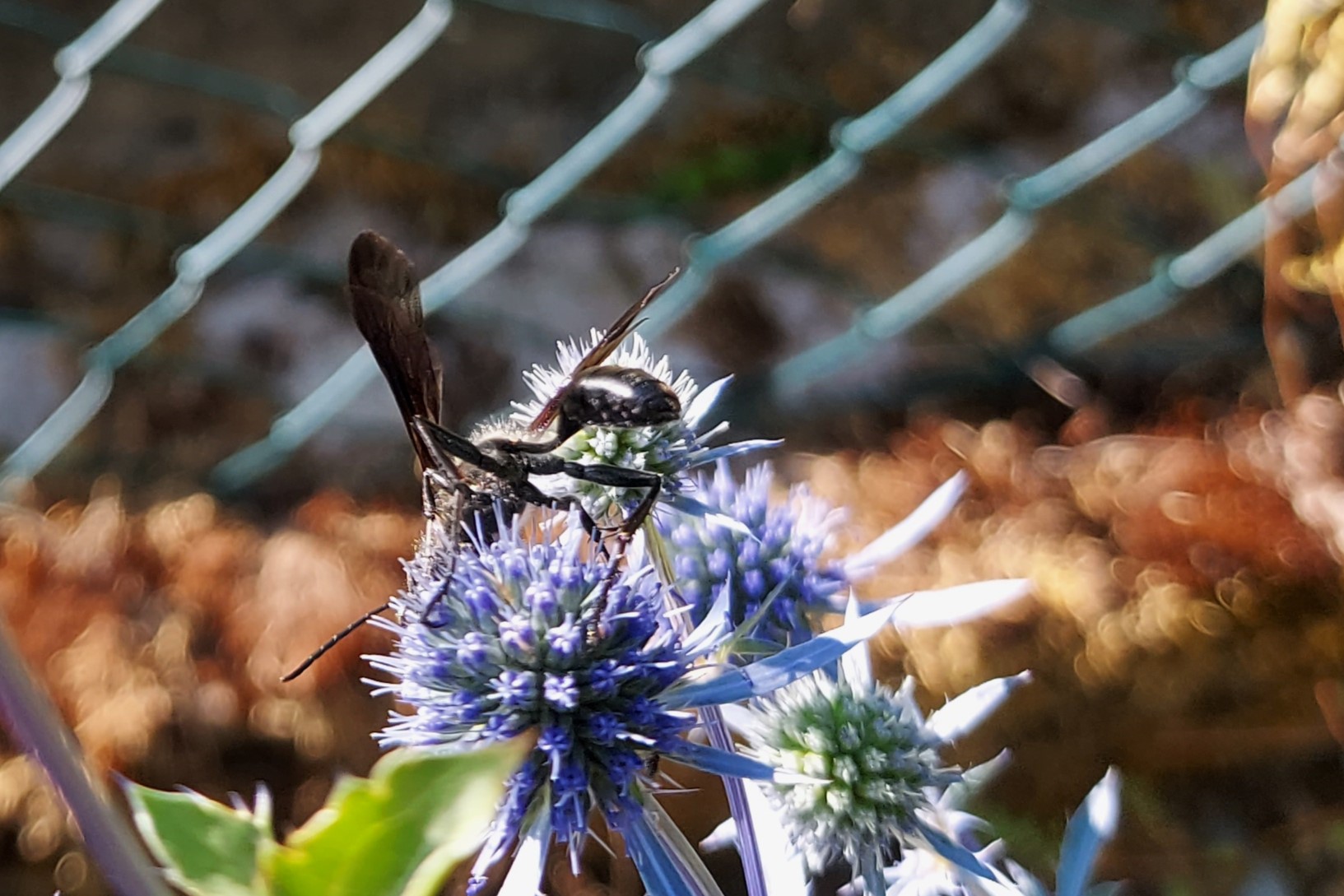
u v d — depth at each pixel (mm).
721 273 333
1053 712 248
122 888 100
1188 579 249
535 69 364
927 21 361
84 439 303
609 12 282
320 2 356
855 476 280
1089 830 177
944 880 176
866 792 176
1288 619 249
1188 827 266
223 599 249
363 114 355
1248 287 317
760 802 173
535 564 176
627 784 170
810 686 180
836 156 284
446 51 359
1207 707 250
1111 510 261
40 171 341
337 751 241
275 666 242
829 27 361
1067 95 350
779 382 305
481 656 173
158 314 290
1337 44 207
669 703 172
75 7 343
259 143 354
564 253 339
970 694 182
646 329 303
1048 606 246
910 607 182
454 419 312
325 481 296
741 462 289
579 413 179
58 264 336
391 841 77
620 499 182
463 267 290
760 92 339
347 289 181
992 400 311
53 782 100
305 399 318
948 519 263
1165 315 315
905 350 318
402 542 261
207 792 239
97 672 241
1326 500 248
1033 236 328
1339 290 216
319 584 248
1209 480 263
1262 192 227
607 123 287
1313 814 265
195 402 315
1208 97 283
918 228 337
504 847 170
